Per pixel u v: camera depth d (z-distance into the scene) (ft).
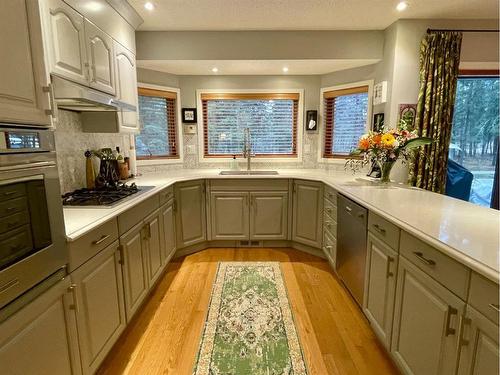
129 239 6.11
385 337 5.39
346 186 8.09
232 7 8.05
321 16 8.68
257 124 12.59
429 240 3.94
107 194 6.79
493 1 7.77
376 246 5.76
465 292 3.38
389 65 9.30
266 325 6.58
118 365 5.45
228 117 12.53
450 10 8.32
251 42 9.73
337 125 11.99
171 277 8.87
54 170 3.76
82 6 5.96
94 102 5.60
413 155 9.13
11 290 3.10
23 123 3.30
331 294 7.88
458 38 8.68
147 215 7.23
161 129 11.87
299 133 12.44
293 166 12.62
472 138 10.57
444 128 9.03
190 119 12.16
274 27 9.47
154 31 9.63
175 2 7.74
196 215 10.58
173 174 10.90
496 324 2.95
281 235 10.98
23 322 3.28
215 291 8.05
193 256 10.46
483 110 10.40
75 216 5.09
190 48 9.74
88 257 4.58
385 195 6.91
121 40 7.86
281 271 9.23
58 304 3.90
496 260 3.21
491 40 9.12
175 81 11.87
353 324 6.63
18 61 3.21
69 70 5.52
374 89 10.02
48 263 3.65
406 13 8.50
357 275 6.80
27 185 3.31
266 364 5.47
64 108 6.86
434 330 3.92
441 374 3.78
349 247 7.29
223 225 10.94
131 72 8.53
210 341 6.08
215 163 12.60
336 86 11.52
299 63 10.26
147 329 6.47
